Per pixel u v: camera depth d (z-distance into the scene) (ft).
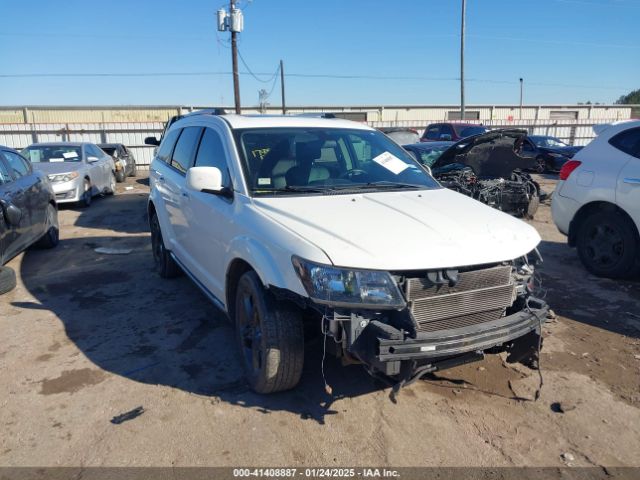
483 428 10.46
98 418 10.65
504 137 27.58
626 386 12.14
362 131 15.44
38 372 12.55
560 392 11.82
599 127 20.80
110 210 38.52
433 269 9.54
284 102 147.54
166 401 11.28
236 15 88.28
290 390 11.66
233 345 14.10
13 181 21.33
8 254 19.34
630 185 18.52
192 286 19.10
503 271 10.41
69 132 90.22
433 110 155.02
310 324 11.27
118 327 15.30
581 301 17.58
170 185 17.53
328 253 9.40
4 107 134.51
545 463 9.49
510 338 10.11
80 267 21.99
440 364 9.94
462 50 87.25
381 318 9.56
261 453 9.62
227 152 13.33
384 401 11.33
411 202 11.89
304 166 13.21
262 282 10.49
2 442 9.86
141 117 141.38
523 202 30.37
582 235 20.65
